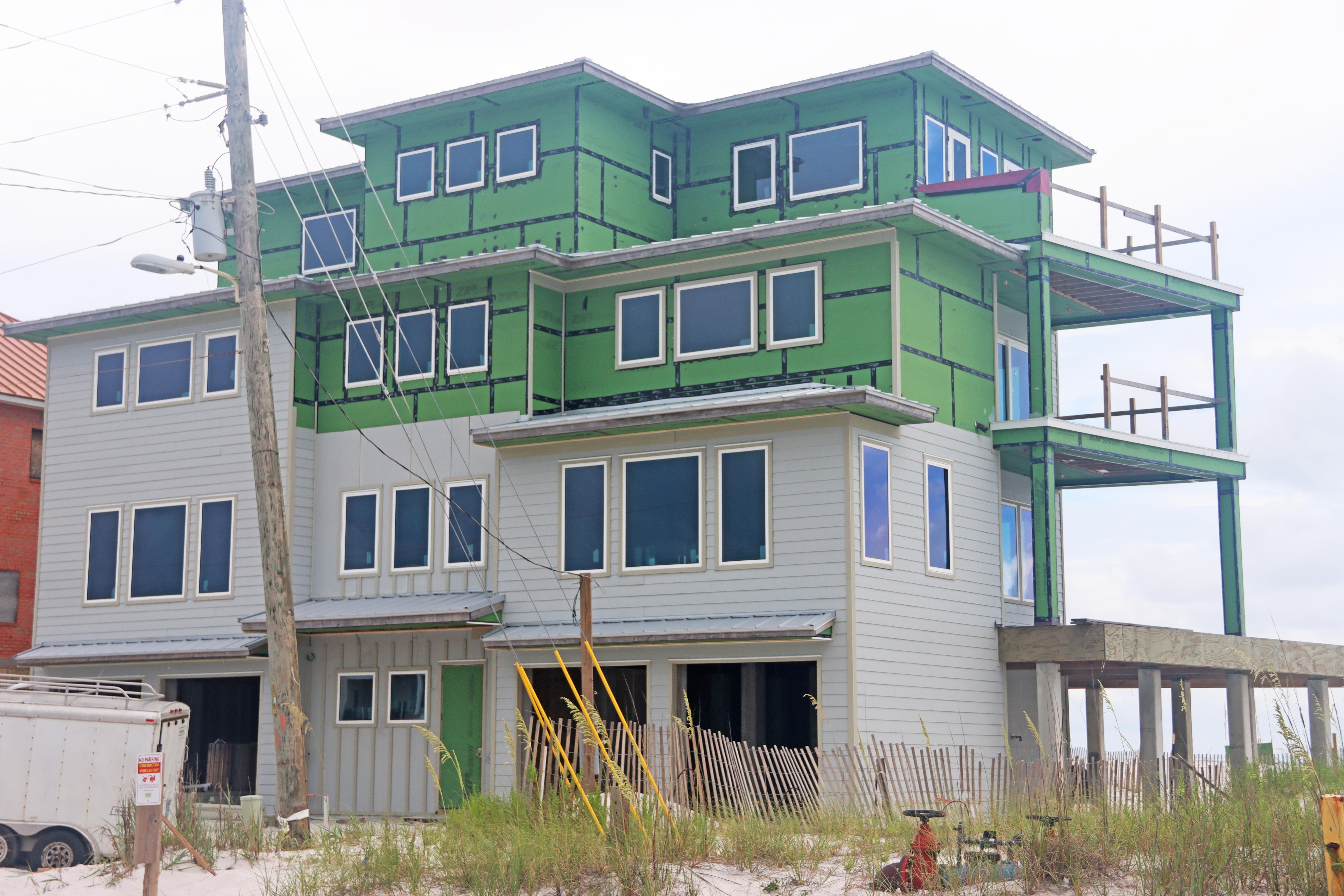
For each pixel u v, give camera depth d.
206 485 30.88
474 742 27.27
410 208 31.75
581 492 26.66
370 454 29.66
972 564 27.28
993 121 32.09
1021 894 13.74
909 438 25.84
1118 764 17.94
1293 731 14.13
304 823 19.03
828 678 23.73
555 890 14.73
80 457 32.72
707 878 14.97
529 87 30.00
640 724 24.30
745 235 26.64
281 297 30.19
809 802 19.20
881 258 25.97
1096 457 29.69
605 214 30.11
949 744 25.73
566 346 28.92
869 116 29.89
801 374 26.36
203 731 30.56
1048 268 28.72
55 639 32.41
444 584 28.22
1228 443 31.97
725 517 25.11
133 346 32.38
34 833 18.39
